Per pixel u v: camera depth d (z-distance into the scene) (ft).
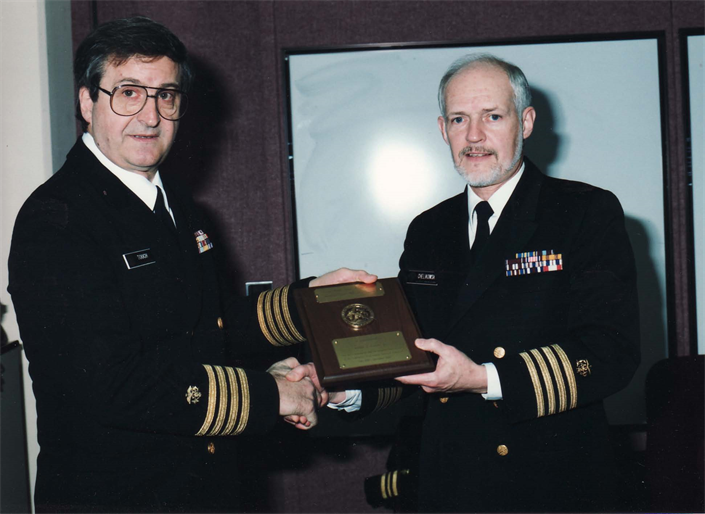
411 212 7.43
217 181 7.39
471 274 4.26
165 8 7.24
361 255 7.48
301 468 7.51
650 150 7.23
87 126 4.13
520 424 4.09
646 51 7.17
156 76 3.92
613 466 4.18
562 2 7.18
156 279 3.89
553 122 7.27
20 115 6.00
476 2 7.22
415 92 7.33
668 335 7.31
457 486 4.17
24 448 5.94
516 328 4.14
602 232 4.08
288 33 7.30
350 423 7.50
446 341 4.30
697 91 7.17
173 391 3.62
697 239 7.25
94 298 3.62
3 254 5.99
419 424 5.68
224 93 7.34
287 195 7.42
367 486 5.92
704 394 5.91
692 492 5.80
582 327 3.98
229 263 7.43
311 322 4.03
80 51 3.95
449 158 7.36
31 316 3.59
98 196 3.87
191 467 3.94
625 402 7.37
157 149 4.01
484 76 4.25
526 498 4.05
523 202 4.32
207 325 4.25
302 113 7.36
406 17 7.26
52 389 3.81
